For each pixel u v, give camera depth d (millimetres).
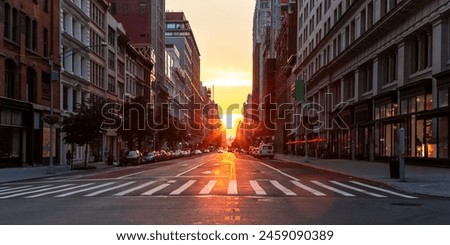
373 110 46469
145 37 102250
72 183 24594
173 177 27688
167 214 12500
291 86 101562
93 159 60375
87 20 57906
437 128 31672
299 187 21000
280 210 13328
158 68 109750
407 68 37719
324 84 69125
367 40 46188
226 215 12305
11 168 39344
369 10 47312
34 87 44125
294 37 102625
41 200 16438
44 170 37562
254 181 24344
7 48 38938
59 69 49219
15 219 11953
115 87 71500
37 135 44969
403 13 36844
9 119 39500
